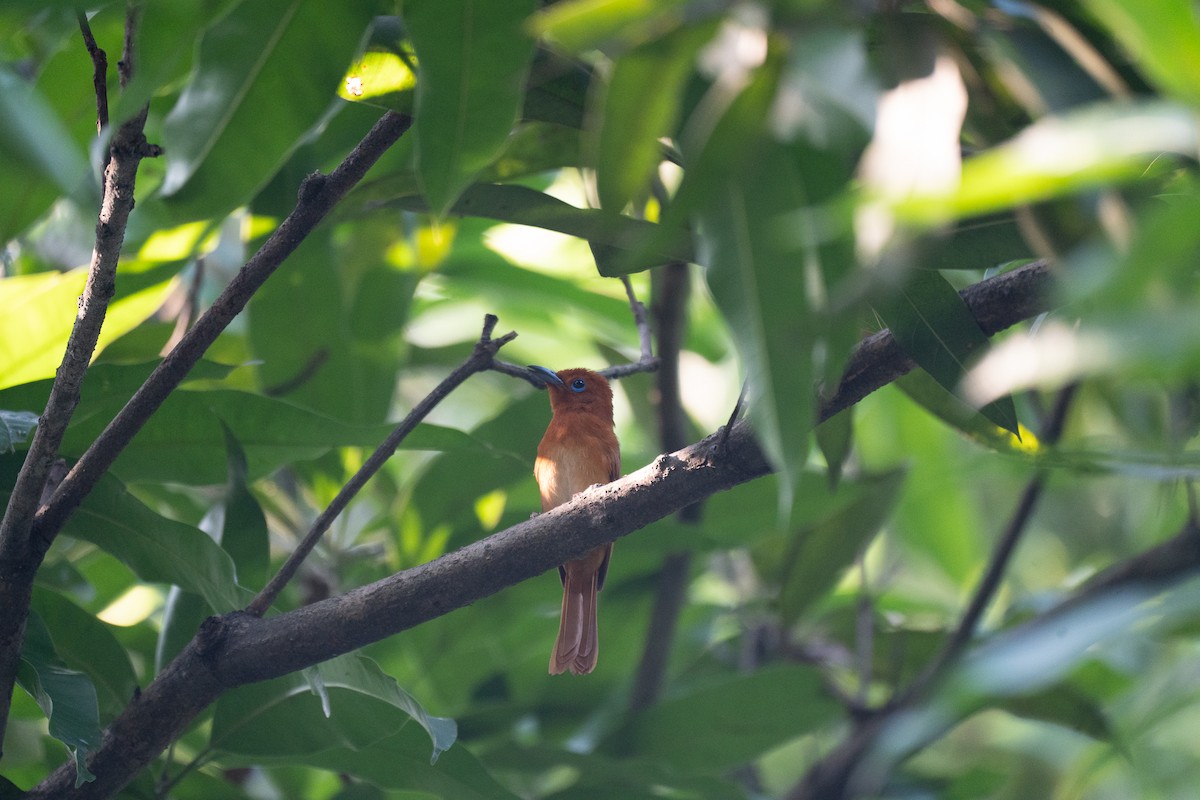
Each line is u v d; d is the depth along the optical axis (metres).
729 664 11.23
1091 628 3.29
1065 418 9.23
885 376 5.21
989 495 14.12
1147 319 2.14
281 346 9.59
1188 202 2.12
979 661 3.27
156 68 3.94
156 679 5.91
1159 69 2.28
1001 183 2.15
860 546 10.08
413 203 6.77
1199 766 7.70
